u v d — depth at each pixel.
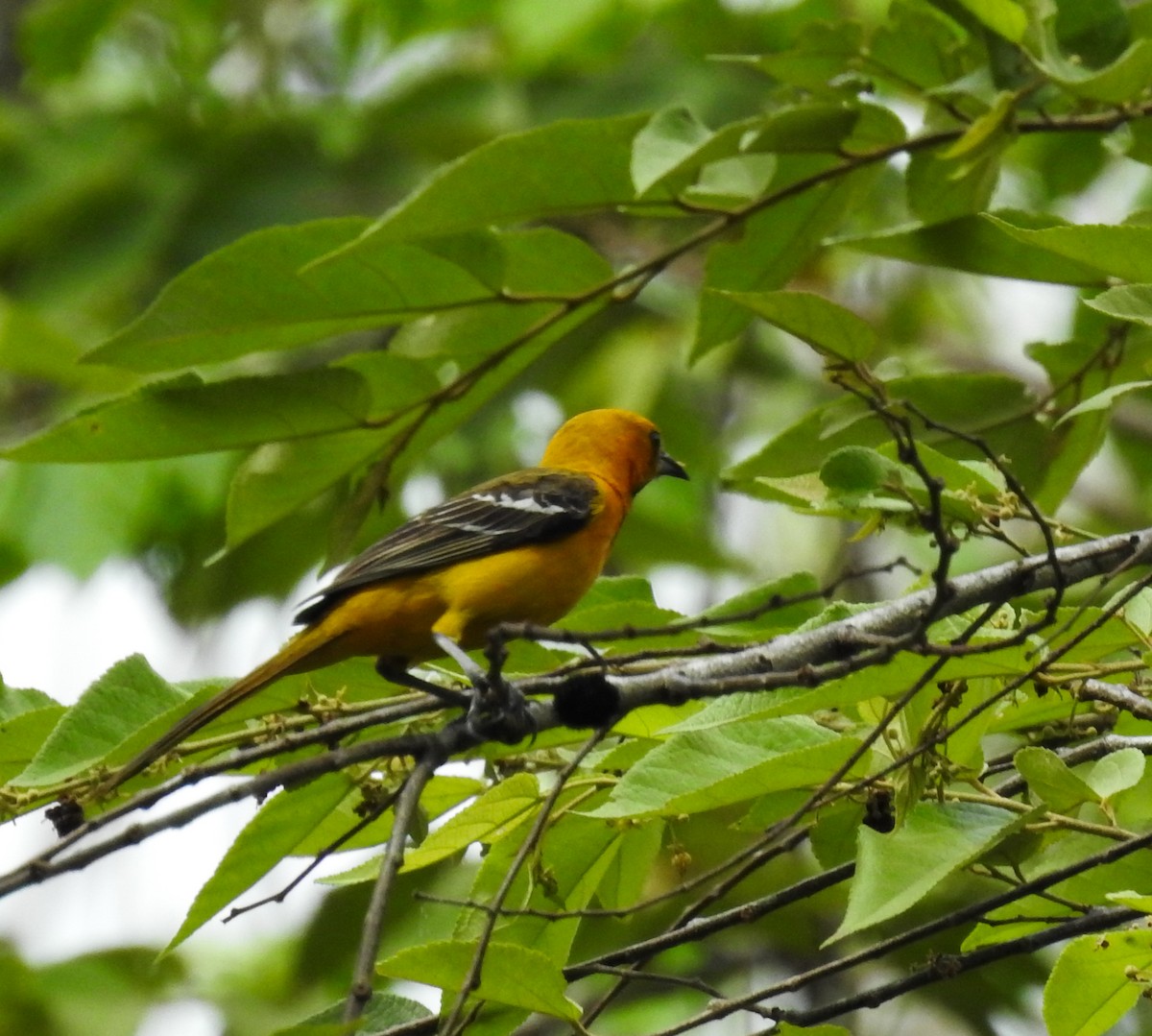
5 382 20.23
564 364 21.44
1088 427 10.73
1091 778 7.58
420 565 10.00
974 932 8.30
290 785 7.26
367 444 10.27
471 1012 7.48
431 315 10.00
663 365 21.52
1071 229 7.70
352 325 9.89
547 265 10.13
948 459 8.41
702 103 20.23
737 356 22.62
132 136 19.97
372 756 7.63
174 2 21.75
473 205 9.34
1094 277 10.47
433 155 20.22
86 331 18.45
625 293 10.41
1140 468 21.92
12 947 15.55
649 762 7.80
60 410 18.16
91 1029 14.38
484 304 10.09
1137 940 7.14
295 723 8.46
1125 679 9.07
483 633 10.44
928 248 10.59
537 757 9.31
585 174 9.53
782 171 10.62
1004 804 7.67
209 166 19.64
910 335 22.50
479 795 9.06
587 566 10.85
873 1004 7.85
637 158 9.03
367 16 22.22
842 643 7.99
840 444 10.18
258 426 9.71
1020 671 7.60
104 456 9.54
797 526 21.50
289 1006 15.42
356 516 10.38
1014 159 19.42
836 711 8.94
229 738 8.31
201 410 9.46
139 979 15.11
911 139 10.41
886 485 7.21
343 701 9.09
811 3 21.12
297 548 20.03
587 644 7.15
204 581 19.92
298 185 19.59
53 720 8.30
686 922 8.32
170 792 7.25
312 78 23.00
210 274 9.31
